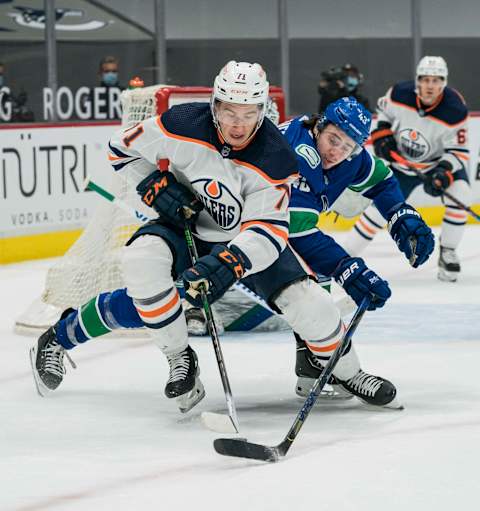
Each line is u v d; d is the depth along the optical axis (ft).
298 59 91.91
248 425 31.99
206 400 35.47
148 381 38.50
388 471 26.78
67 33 79.46
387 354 42.80
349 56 93.97
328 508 24.06
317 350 32.96
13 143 72.13
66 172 75.61
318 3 92.02
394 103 64.64
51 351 35.63
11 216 72.43
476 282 62.85
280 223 30.66
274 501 24.54
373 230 66.03
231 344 45.16
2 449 29.55
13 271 68.80
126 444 29.94
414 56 95.71
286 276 31.86
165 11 85.10
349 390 33.78
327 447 29.19
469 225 91.56
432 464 27.37
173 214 31.89
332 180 33.91
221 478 26.35
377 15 94.27
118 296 34.01
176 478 26.43
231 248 30.01
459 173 63.41
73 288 48.08
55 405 34.88
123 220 47.42
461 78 97.50
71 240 76.38
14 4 76.28
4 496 25.26
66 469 27.43
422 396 35.63
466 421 32.12
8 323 51.26
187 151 31.14
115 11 82.07
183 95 51.34
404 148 65.51
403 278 64.44
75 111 80.33
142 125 31.99
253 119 29.71
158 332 32.04
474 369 39.83
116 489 25.62
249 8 89.20
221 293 30.09
